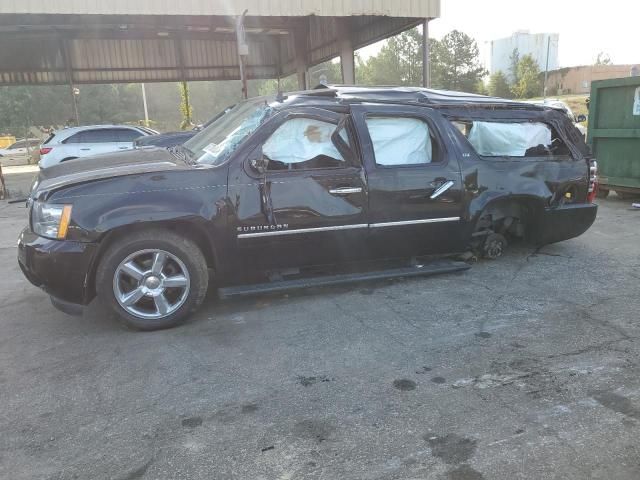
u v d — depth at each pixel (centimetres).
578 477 250
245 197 429
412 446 274
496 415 300
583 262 587
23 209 1070
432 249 518
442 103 516
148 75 2262
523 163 541
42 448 277
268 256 451
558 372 348
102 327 432
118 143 1409
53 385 341
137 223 400
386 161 487
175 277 421
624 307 458
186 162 452
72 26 1658
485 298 482
